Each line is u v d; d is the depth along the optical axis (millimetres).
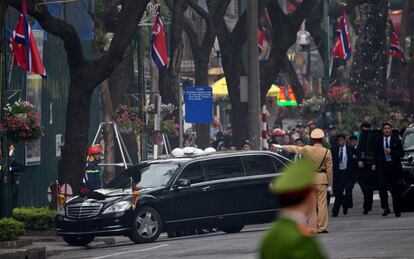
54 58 101750
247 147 92812
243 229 79875
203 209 70938
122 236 74562
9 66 83750
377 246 53062
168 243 65625
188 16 134375
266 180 73875
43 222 75125
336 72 152500
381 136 75562
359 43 150250
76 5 100312
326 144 100938
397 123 131875
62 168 78875
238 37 114438
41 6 74625
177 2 114750
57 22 75625
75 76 78500
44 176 98312
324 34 142000
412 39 169500
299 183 16875
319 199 62875
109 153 100312
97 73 78562
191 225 70438
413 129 89062
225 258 51531
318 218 63031
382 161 75562
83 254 61938
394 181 75312
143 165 72625
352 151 81938
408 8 169500
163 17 143000
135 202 67875
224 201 71875
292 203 16953
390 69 167000
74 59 77812
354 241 56375
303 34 143875
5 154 68062
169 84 114312
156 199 68688
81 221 68000
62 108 104688
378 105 141500
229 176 72562
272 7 112750
